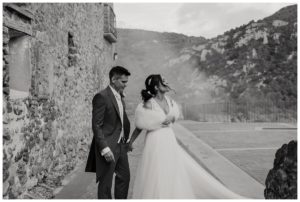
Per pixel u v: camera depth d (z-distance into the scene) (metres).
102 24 12.09
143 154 3.99
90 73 9.66
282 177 3.69
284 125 16.78
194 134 12.80
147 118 3.91
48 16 5.73
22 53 4.71
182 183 3.86
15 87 4.66
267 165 6.99
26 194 4.53
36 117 5.09
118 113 3.95
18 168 4.35
